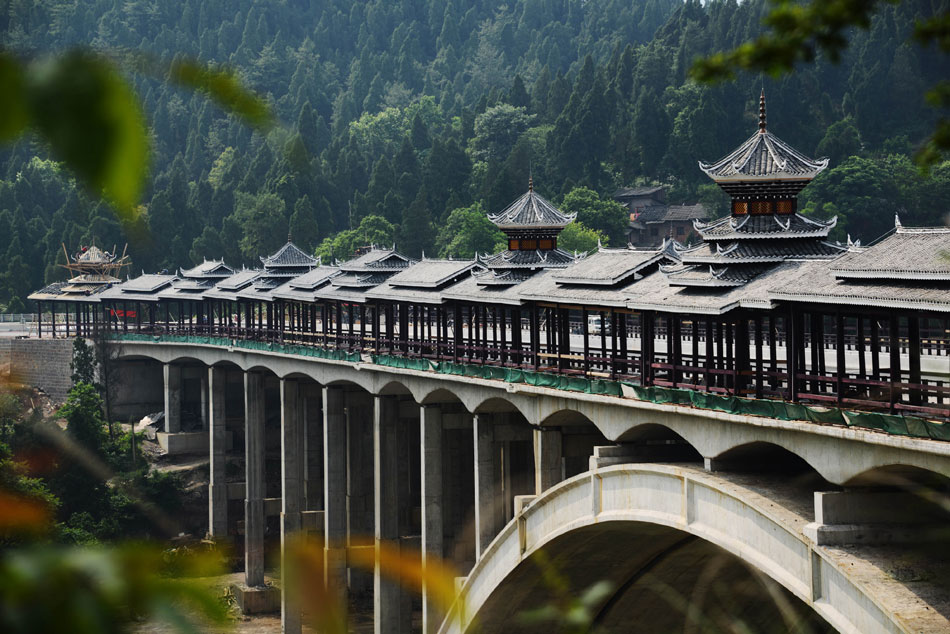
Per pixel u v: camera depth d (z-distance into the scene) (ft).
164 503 417.90
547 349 250.57
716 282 180.75
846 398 149.18
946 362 213.66
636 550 193.57
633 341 323.37
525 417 236.22
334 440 332.80
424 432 271.90
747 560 147.02
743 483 156.04
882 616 116.88
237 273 472.44
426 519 270.05
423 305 305.73
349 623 314.14
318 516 367.86
